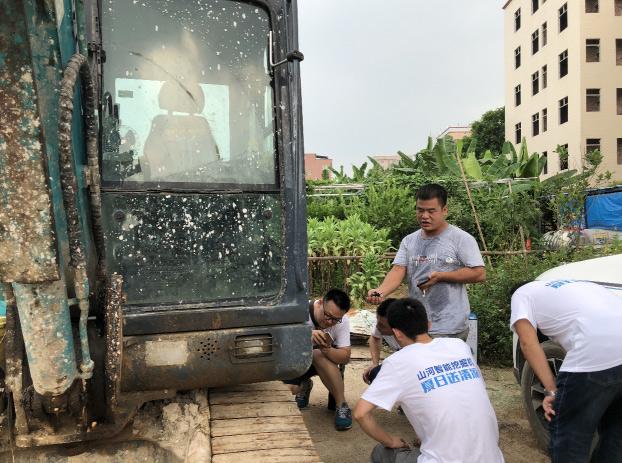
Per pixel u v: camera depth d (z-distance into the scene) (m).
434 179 13.28
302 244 2.63
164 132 2.49
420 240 3.75
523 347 2.85
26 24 1.43
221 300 2.52
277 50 2.65
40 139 1.52
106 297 2.04
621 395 2.51
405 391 2.50
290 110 2.65
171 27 2.52
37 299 1.72
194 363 2.40
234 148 2.59
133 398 2.36
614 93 24.47
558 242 8.02
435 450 2.39
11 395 2.17
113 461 2.35
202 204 2.51
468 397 2.42
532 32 29.50
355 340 6.54
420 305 2.77
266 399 2.72
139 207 2.42
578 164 23.03
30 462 2.25
